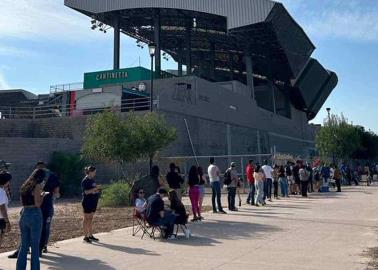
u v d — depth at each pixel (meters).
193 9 59.72
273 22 56.97
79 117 33.97
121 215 15.62
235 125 49.72
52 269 7.36
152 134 19.30
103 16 64.75
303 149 73.19
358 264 7.27
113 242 9.98
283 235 10.40
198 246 9.27
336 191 27.00
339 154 49.31
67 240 10.36
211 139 43.03
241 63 80.62
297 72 73.19
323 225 11.91
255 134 55.25
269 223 12.53
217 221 13.23
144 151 19.23
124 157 19.17
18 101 51.88
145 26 68.62
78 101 38.03
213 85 46.22
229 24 58.56
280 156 31.44
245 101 56.00
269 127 64.69
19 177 27.14
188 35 67.50
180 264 7.54
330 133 49.53
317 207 16.94
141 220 11.54
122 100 35.91
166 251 8.79
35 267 6.66
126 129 19.05
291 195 24.02
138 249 9.07
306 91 80.38
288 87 79.56
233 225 12.30
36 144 28.30
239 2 58.12
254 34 61.09
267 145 58.31
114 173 28.81
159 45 60.78
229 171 16.38
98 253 8.70
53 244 9.77
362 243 9.19
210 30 68.62
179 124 36.91
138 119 19.89
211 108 44.72
